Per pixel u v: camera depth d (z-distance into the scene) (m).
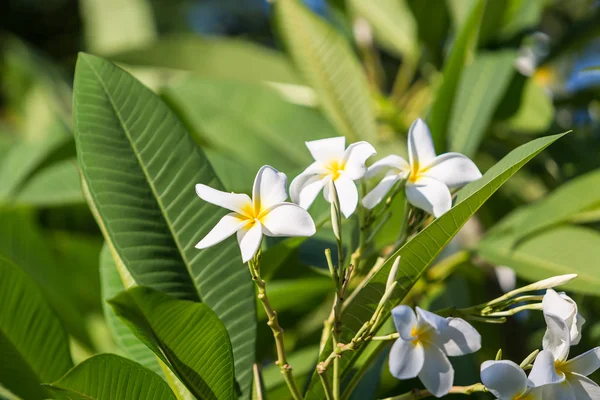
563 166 1.42
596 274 1.14
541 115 1.38
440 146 1.26
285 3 1.43
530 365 0.92
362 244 0.99
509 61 1.33
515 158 0.94
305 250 1.19
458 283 1.30
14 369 1.04
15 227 1.35
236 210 0.93
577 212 1.17
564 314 0.92
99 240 1.56
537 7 1.51
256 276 0.93
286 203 0.93
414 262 0.95
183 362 0.96
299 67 1.46
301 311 1.25
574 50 1.56
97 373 0.93
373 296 0.96
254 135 1.50
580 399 0.90
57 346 1.05
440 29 1.56
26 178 1.44
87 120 1.03
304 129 1.49
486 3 1.43
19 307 1.03
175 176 1.04
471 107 1.30
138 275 1.01
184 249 1.03
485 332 1.29
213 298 1.02
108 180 1.02
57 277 1.35
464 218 0.93
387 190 0.97
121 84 1.05
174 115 1.05
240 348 1.02
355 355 0.97
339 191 0.95
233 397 0.98
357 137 1.40
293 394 0.96
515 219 1.21
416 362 0.89
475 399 1.11
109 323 1.05
